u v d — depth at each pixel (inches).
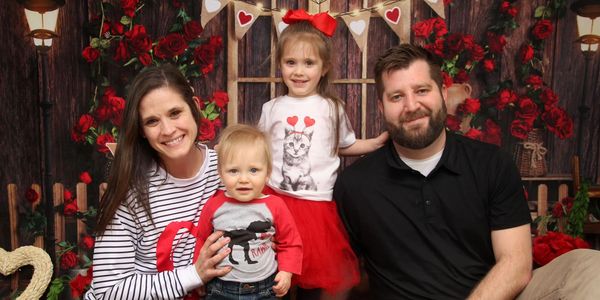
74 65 112.5
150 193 68.4
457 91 111.3
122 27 111.0
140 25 110.8
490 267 75.4
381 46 113.0
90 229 115.7
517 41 113.0
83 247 116.1
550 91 113.0
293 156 86.3
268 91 113.5
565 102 114.8
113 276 66.1
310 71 87.4
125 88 112.9
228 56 111.4
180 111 66.0
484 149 76.7
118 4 111.2
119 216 67.5
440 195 74.7
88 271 112.3
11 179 114.5
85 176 114.2
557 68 113.7
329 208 84.6
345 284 83.0
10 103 112.7
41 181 114.9
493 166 74.3
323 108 88.6
